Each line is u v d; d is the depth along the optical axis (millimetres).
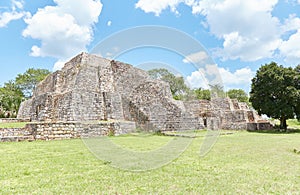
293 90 22453
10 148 8570
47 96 18141
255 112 30094
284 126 23953
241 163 5918
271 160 6332
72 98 16734
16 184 4023
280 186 4000
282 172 4969
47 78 24516
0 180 4262
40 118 17500
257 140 12562
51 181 4211
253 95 25031
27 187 3863
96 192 3662
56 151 7762
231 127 24828
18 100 35188
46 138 11945
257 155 7176
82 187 3895
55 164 5637
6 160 6113
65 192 3645
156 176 4621
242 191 3748
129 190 3775
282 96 22844
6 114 33156
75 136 12875
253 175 4707
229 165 5672
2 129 11930
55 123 12344
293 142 11391
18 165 5500
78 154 7117
